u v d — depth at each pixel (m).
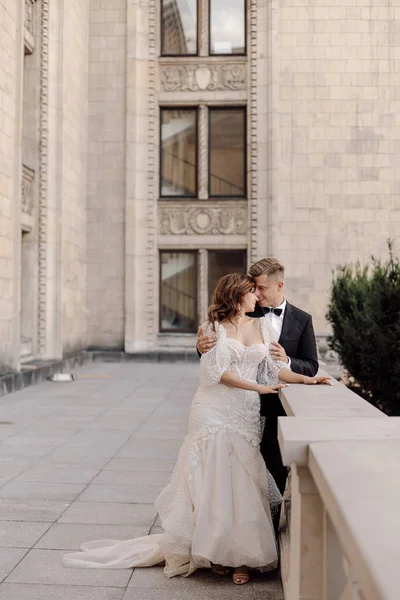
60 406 10.14
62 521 4.48
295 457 2.03
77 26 17.30
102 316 18.48
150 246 18.38
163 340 18.39
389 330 8.48
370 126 18.11
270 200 18.00
